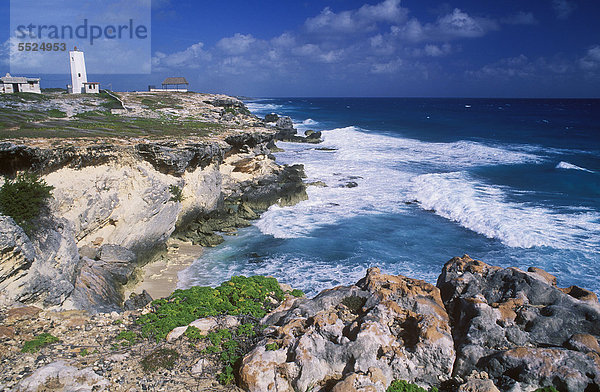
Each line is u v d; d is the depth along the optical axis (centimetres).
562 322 998
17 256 1485
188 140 3148
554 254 2556
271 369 955
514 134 8062
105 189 2434
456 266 1249
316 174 4694
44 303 1609
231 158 3809
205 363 1062
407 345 1016
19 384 945
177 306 1384
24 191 1812
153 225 2636
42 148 2155
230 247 2873
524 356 912
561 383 867
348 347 988
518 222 3009
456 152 6059
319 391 931
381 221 3278
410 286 1222
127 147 2611
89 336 1207
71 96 5447
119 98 5866
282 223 3284
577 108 18275
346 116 13138
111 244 2359
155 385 980
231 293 1505
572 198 3669
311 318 1114
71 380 970
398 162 5384
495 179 4378
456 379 952
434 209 3538
